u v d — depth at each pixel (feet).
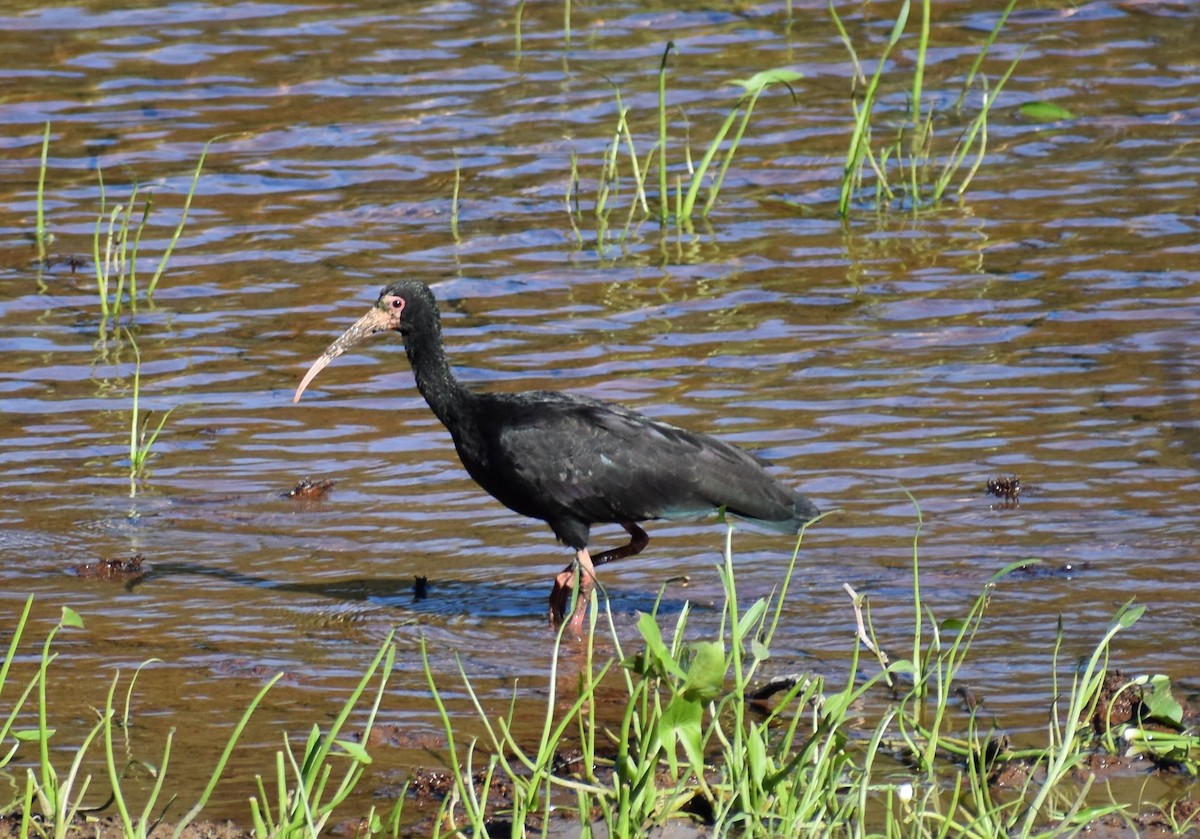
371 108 70.38
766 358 50.98
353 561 40.27
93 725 31.60
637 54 76.02
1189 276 55.83
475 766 30.12
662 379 49.52
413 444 46.73
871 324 53.36
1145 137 67.51
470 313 54.34
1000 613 36.29
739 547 40.88
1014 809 27.40
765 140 68.49
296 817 25.34
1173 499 41.93
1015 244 59.16
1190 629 35.32
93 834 27.09
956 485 43.04
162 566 39.68
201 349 52.16
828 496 42.65
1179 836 27.02
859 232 60.90
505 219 61.72
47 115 68.90
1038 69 74.08
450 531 41.98
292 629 36.47
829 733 27.91
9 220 60.95
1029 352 50.96
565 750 30.76
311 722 31.94
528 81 73.05
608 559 39.65
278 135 67.77
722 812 26.00
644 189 64.54
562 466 38.37
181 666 34.40
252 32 77.92
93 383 49.96
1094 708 30.83
